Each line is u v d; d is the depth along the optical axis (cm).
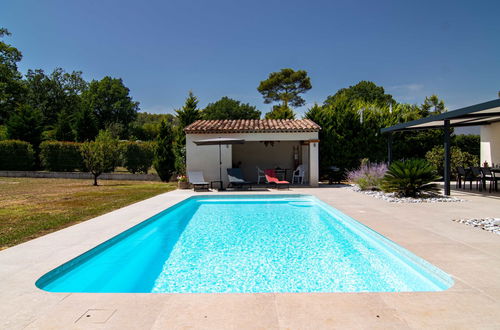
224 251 600
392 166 1120
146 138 5331
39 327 265
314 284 436
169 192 1355
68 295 334
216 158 1534
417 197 1085
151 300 320
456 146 1753
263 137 1536
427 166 1086
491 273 381
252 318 280
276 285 436
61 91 5125
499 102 821
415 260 453
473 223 666
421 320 272
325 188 1456
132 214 829
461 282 355
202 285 440
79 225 693
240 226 812
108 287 437
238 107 4578
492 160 1511
